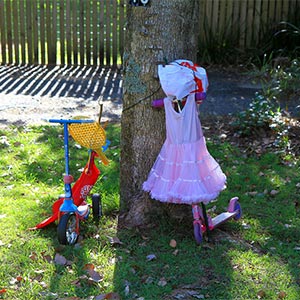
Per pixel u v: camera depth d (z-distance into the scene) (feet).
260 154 14.17
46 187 12.10
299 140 14.83
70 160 13.55
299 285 8.61
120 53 24.36
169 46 9.43
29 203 11.16
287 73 20.45
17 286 8.38
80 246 9.50
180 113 9.12
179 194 9.14
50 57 24.27
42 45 24.06
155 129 9.80
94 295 8.20
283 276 8.80
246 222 10.67
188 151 9.21
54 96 19.47
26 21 23.76
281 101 18.63
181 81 9.00
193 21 9.59
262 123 15.15
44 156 13.74
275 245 9.80
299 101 18.61
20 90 20.12
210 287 8.47
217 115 17.51
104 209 10.89
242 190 12.15
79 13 23.54
